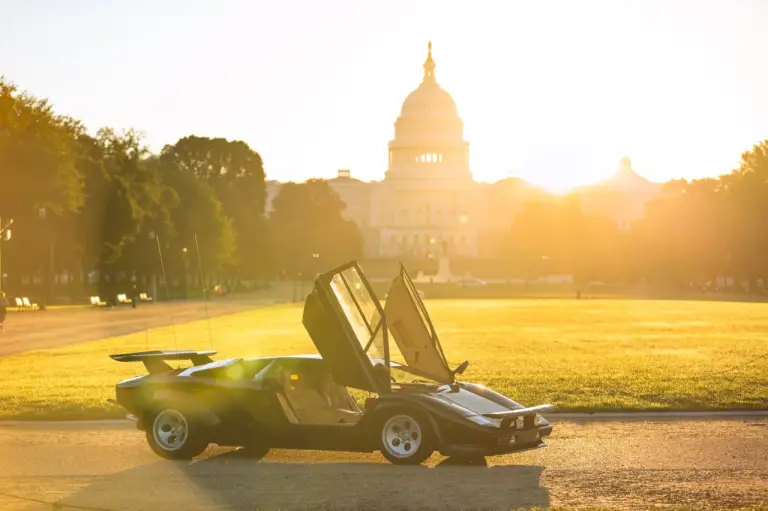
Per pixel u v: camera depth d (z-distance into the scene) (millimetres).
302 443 15133
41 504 12469
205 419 15328
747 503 12062
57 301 106875
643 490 12906
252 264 169625
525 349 40469
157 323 65812
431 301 116000
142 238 111812
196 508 12211
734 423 19266
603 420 19797
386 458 14875
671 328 57281
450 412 14500
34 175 81250
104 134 112062
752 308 88625
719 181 174250
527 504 12188
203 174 175875
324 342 15188
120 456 15977
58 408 21344
